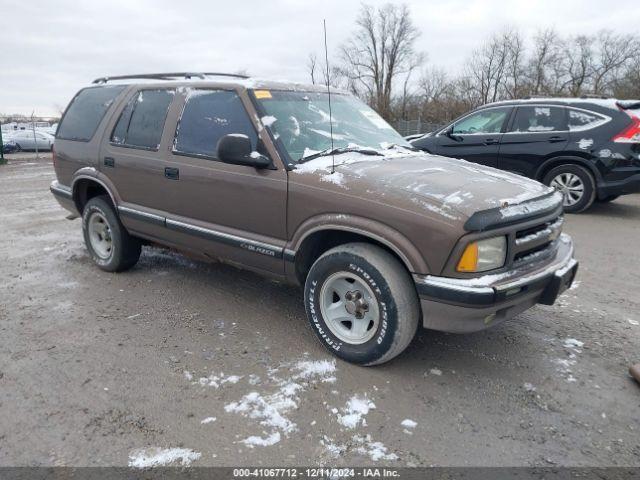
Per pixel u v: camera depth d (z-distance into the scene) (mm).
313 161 3527
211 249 4055
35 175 14711
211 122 3965
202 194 3947
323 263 3316
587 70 48281
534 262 3186
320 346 3617
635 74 43906
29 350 3521
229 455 2521
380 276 3049
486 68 48812
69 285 4793
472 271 2852
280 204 3479
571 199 8008
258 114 3697
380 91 41656
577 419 2848
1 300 4414
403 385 3141
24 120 36875
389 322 3076
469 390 3105
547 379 3248
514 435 2703
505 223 2914
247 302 4406
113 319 4035
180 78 4699
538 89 47094
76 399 2957
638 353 3598
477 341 3738
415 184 3123
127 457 2498
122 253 4926
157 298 4473
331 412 2863
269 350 3553
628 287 4898
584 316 4211
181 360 3404
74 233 6871
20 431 2678
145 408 2879
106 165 4754
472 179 3359
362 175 3254
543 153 8023
